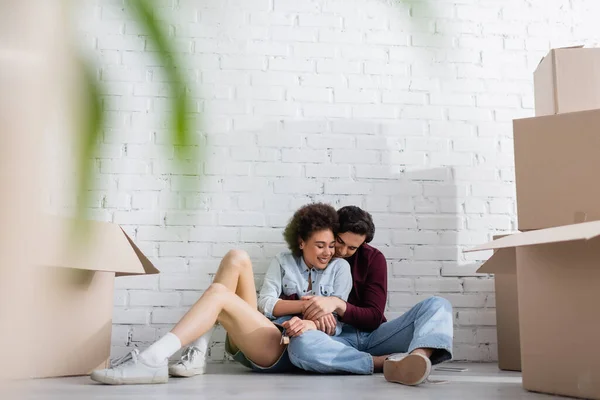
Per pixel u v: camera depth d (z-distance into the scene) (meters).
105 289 2.07
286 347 2.09
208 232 2.71
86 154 0.20
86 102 0.21
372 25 2.90
